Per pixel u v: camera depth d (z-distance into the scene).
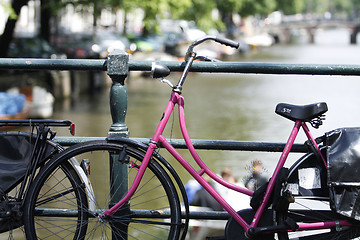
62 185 3.71
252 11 78.75
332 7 165.50
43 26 27.31
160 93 27.80
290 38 114.19
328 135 3.47
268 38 82.25
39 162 3.62
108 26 38.69
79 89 25.42
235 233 3.59
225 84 32.88
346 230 3.49
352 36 98.44
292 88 30.19
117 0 23.69
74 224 3.76
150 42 42.81
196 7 32.62
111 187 3.85
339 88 29.61
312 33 102.75
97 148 3.58
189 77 37.19
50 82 22.02
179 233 3.56
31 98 17.89
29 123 3.65
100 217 3.64
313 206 3.84
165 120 3.61
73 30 44.62
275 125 18.27
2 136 3.63
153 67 3.62
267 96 26.95
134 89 29.33
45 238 4.07
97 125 17.84
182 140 3.87
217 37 3.67
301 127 3.65
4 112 14.88
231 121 19.25
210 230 5.56
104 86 27.83
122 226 3.73
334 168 3.41
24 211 3.54
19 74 18.36
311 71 3.79
